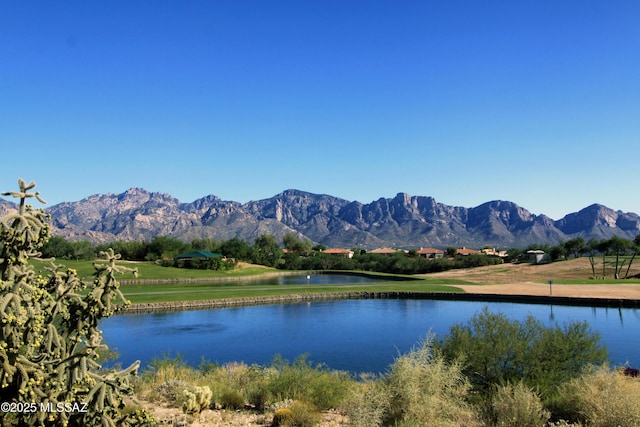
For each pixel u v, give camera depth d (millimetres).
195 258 114062
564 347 13680
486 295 57562
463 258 130875
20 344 5023
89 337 5742
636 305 49812
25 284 5062
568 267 107125
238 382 15938
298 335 34156
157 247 127938
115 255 5941
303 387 13141
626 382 11141
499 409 10617
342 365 25031
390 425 9844
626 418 9656
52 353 5410
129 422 5785
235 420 10852
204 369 18219
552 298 54000
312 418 10500
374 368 24203
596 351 14141
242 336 33688
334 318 42406
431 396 10219
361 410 9867
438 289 64500
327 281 93375
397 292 60625
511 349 13781
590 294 56781
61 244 110250
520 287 68000
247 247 146250
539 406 10516
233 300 51688
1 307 4754
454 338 14500
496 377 13562
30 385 4887
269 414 11508
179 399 12125
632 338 31484
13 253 5074
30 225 5246
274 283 86062
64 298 5672
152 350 29141
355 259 144875
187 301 48906
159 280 89000
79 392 5445
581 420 10531
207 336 33781
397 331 35719
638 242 108500
